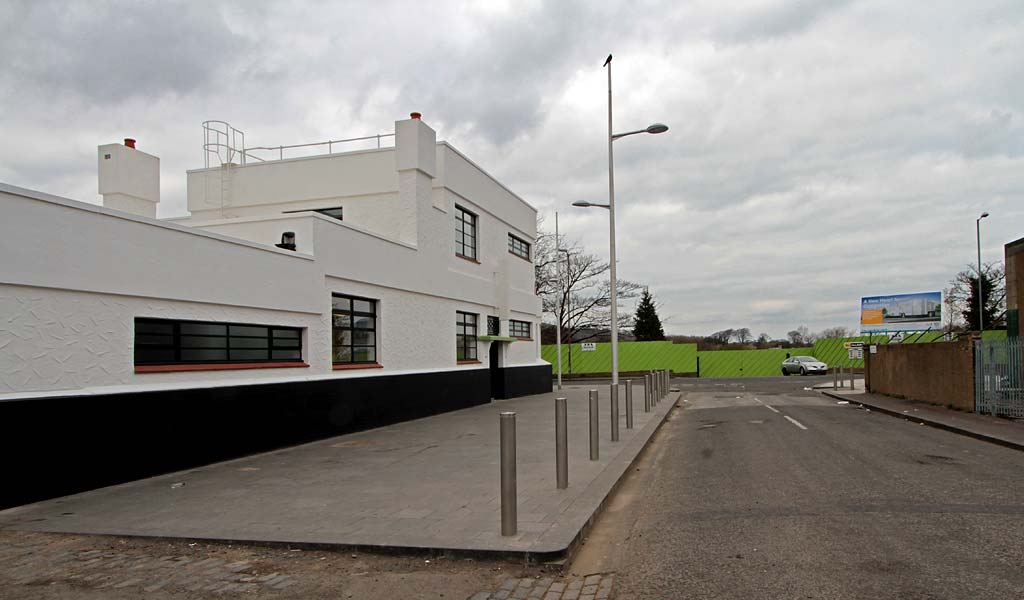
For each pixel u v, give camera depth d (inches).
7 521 286.4
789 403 898.7
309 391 528.1
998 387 634.8
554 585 205.3
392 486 341.4
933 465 387.5
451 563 224.1
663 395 1007.6
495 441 514.9
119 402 367.9
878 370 989.2
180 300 415.2
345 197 768.9
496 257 998.4
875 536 236.7
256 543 243.9
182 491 342.6
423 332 749.3
